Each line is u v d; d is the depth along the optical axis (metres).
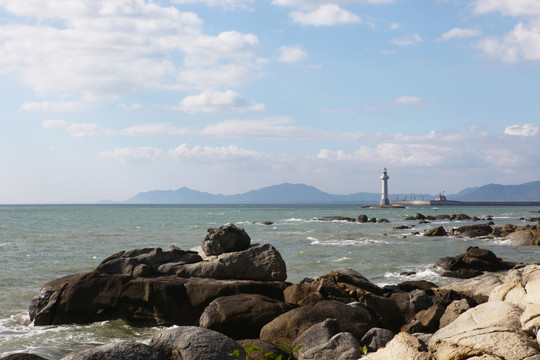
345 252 42.62
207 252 21.45
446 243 52.19
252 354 11.77
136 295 18.86
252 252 20.73
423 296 18.81
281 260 20.59
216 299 17.00
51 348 15.97
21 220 102.31
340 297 18.80
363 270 32.56
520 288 12.62
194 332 11.45
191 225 84.12
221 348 11.12
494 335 9.23
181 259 21.31
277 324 14.79
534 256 41.59
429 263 36.12
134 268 20.20
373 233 66.88
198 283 19.03
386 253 42.06
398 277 30.12
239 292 18.83
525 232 53.12
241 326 16.05
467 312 12.24
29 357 11.11
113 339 17.06
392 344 9.86
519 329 10.33
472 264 32.88
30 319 19.08
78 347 16.17
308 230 72.69
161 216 129.38
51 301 19.03
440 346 9.51
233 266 20.41
